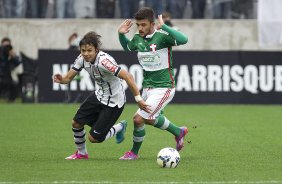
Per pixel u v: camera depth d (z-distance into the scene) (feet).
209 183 83.51
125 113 181.16
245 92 204.54
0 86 210.38
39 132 142.61
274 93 204.54
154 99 102.99
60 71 204.95
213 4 232.12
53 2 231.91
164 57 103.50
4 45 208.64
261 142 127.44
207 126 154.10
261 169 95.45
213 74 204.03
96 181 84.69
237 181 85.05
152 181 84.69
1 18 232.94
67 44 231.71
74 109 190.39
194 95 204.54
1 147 120.06
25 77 209.36
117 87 100.58
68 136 136.15
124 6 229.86
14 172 92.12
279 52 204.23
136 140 104.68
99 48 99.14
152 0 227.40
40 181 84.89
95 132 100.42
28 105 202.18
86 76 204.74
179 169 94.68
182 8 230.89
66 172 91.86
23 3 231.91
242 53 204.03
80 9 232.32
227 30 230.89
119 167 96.22
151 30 103.40
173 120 165.78
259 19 217.56
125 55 202.39
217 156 109.09
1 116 173.47
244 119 168.76
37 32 231.50
